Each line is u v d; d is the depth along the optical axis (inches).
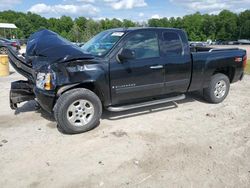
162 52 220.5
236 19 3651.6
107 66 196.4
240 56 265.6
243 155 160.4
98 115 198.5
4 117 228.8
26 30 3134.8
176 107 250.4
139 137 186.1
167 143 176.4
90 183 135.6
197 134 190.2
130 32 208.1
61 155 163.5
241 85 346.6
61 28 3102.9
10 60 229.9
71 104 186.7
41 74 191.5
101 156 161.2
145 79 213.0
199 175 140.4
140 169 146.8
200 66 240.1
